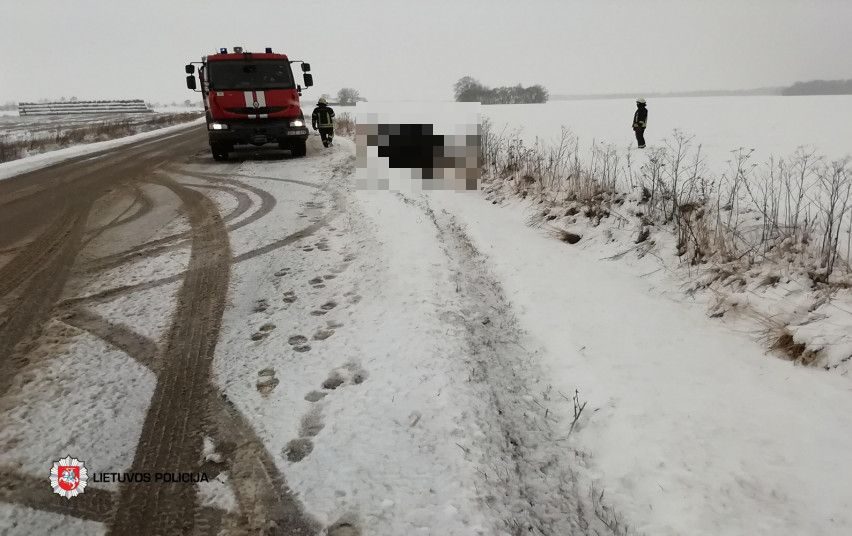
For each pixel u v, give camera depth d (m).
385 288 4.82
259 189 9.66
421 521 2.30
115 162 14.38
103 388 3.35
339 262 5.65
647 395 3.44
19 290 5.02
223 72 12.48
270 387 3.36
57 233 7.02
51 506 2.43
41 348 3.87
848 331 3.78
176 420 3.04
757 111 25.64
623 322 4.54
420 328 4.00
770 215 5.59
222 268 5.53
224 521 2.35
